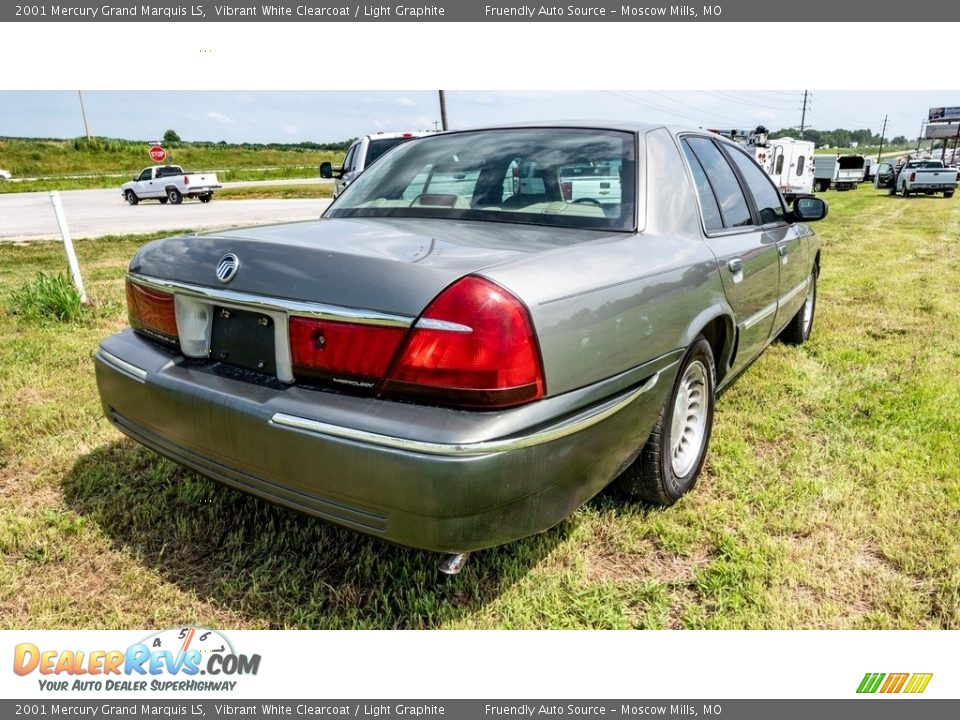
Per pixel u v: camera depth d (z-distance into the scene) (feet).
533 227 7.82
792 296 13.71
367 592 7.32
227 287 6.66
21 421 11.23
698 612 7.06
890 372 14.17
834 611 7.03
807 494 9.12
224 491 9.11
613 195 8.23
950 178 87.04
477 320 5.56
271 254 6.51
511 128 9.71
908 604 7.09
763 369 14.38
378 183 9.42
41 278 18.78
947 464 9.87
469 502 5.49
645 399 7.27
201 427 6.70
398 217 8.50
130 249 37.65
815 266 16.38
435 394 5.64
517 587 7.35
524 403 5.77
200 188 84.53
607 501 8.83
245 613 7.02
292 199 89.10
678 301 7.79
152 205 82.89
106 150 183.62
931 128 223.92
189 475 9.54
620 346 6.73
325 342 5.99
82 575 7.54
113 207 79.56
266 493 6.39
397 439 5.50
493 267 5.97
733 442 10.70
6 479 9.59
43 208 77.92
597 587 7.35
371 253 6.21
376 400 5.83
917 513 8.62
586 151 8.72
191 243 7.38
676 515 8.64
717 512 8.59
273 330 6.45
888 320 18.92
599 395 6.47
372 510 5.73
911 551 7.86
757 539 8.12
